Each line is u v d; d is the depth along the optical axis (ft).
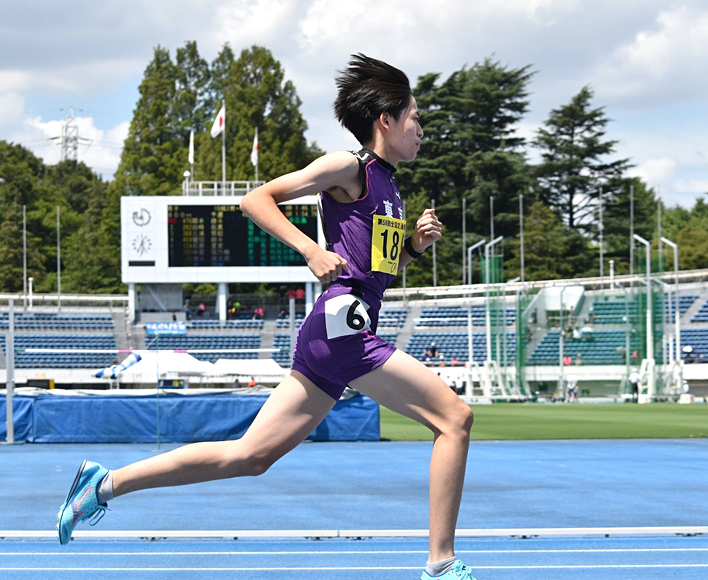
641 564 41.70
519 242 551.18
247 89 560.61
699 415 215.51
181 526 56.18
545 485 80.18
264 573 40.29
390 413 244.01
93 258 554.05
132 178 594.65
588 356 308.19
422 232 29.91
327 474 91.15
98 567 41.83
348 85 28.14
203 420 137.80
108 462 107.65
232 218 295.28
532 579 38.50
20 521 59.52
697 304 384.68
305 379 27.09
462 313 387.34
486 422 192.44
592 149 595.47
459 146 601.62
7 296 389.60
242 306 373.81
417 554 44.60
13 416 139.33
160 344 338.75
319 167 25.85
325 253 24.72
